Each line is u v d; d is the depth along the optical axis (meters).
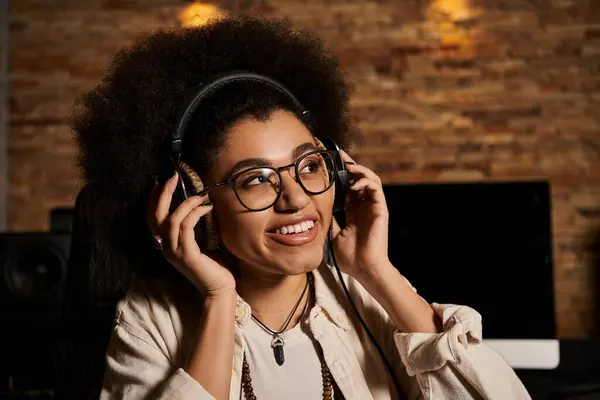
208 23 1.16
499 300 2.05
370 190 1.09
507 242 2.06
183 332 1.06
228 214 0.97
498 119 3.15
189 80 1.08
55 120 3.47
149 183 1.09
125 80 1.11
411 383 1.10
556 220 3.10
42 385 2.08
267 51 1.14
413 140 3.21
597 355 2.35
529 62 3.14
